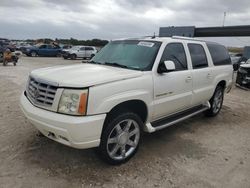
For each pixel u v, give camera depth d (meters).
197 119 6.56
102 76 3.68
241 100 9.47
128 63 4.51
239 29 42.91
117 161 3.86
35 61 25.12
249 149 4.81
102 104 3.45
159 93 4.36
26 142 4.50
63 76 3.67
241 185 3.58
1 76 12.39
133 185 3.44
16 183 3.34
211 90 6.04
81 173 3.64
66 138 3.37
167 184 3.50
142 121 4.31
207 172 3.87
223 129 5.88
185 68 5.09
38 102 3.64
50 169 3.70
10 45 31.81
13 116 5.89
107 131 3.62
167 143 4.86
